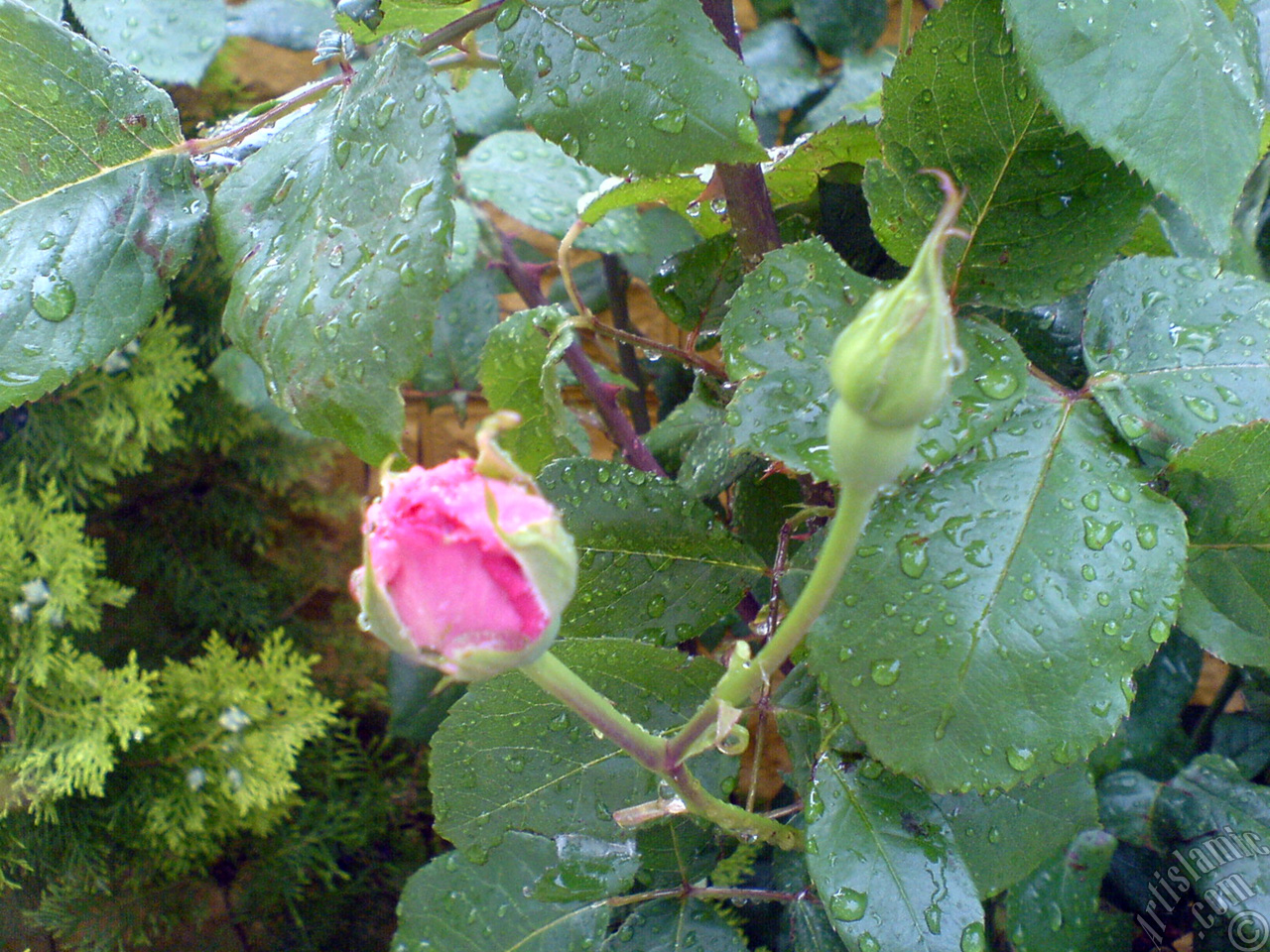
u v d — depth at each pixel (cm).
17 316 19
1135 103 17
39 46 20
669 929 24
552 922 24
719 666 23
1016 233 20
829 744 21
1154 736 29
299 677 53
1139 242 26
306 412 18
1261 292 21
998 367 19
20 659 46
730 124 18
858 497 15
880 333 14
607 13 18
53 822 47
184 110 53
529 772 23
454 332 47
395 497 15
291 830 54
